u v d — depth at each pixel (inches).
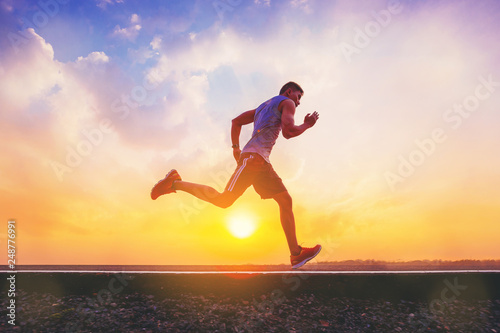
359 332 81.4
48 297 89.1
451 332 82.9
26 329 74.5
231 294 93.5
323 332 80.4
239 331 79.5
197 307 87.7
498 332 83.1
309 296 95.0
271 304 90.9
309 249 91.7
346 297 96.2
